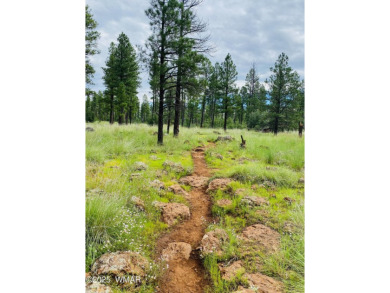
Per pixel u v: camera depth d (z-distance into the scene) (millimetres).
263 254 3236
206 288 2758
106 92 26172
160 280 2861
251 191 5430
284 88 21359
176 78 13531
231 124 40500
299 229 3771
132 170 6727
